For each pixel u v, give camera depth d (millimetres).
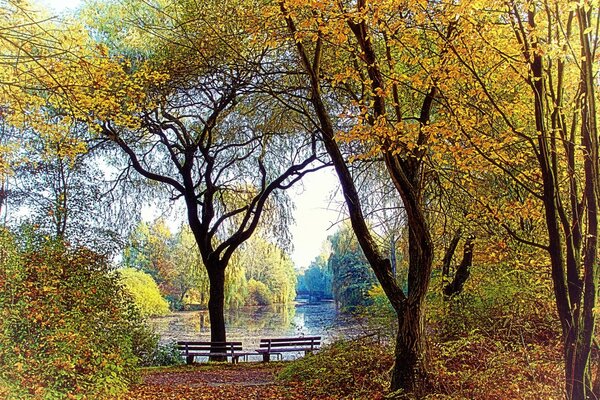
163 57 13000
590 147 3938
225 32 8547
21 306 7242
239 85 8312
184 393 9586
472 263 10359
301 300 58844
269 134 15703
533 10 4250
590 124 3924
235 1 8562
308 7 6371
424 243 7086
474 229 8883
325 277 56188
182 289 39594
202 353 15688
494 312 8781
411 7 5281
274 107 12953
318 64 7543
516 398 6512
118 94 10219
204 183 18516
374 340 9609
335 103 11352
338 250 18875
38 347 7160
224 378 12164
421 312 7188
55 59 8062
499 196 7867
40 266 8219
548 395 6426
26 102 9141
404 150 6566
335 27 5688
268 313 40438
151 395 9227
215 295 17312
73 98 8062
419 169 7137
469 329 8625
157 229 36562
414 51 6742
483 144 5312
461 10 4719
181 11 11898
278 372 11820
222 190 18344
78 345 7527
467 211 8445
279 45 7691
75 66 8188
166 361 15898
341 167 7688
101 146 16688
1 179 11391
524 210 6133
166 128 15867
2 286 7391
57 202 15195
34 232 9328
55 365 7004
